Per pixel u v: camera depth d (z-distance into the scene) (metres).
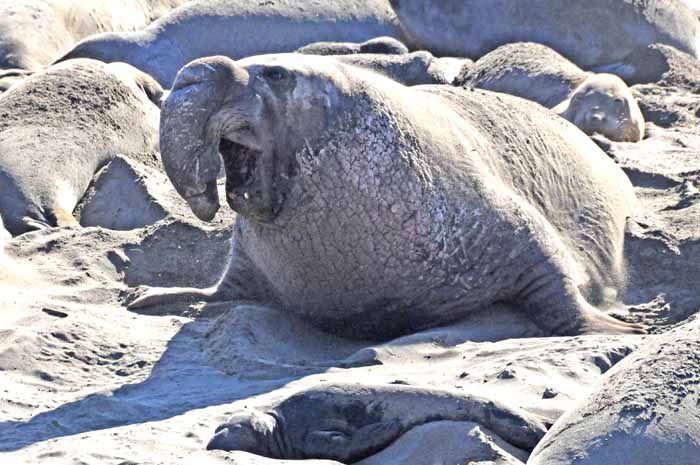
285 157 23.17
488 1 47.00
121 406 20.84
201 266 29.73
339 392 18.23
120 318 25.95
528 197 26.81
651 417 15.53
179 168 22.48
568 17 46.28
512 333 24.84
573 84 41.53
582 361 21.09
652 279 27.36
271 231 24.05
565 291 25.14
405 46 47.91
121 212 34.22
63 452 18.58
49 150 36.19
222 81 22.45
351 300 24.41
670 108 40.44
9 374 22.92
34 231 32.22
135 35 48.16
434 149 24.77
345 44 46.56
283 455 17.97
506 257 24.98
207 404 20.72
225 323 24.47
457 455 17.16
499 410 17.77
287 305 25.22
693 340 16.69
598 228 27.75
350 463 17.88
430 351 22.94
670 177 31.88
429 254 24.28
